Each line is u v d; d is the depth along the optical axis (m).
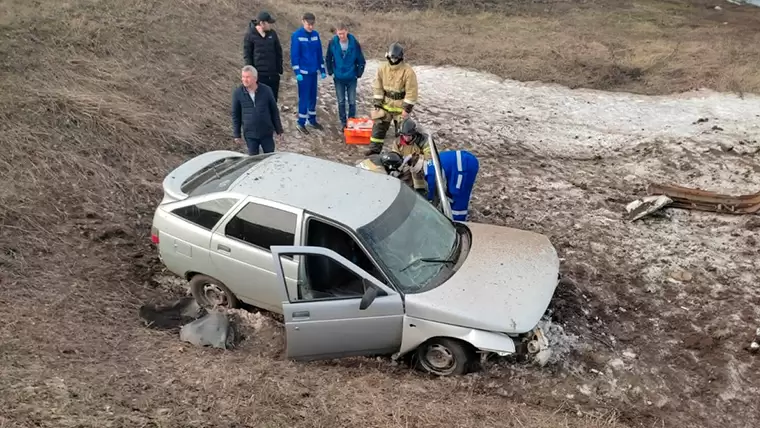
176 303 6.61
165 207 6.57
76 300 6.30
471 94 13.97
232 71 13.06
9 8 12.52
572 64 15.73
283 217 5.91
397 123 9.90
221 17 15.45
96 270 6.95
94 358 5.33
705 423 5.59
